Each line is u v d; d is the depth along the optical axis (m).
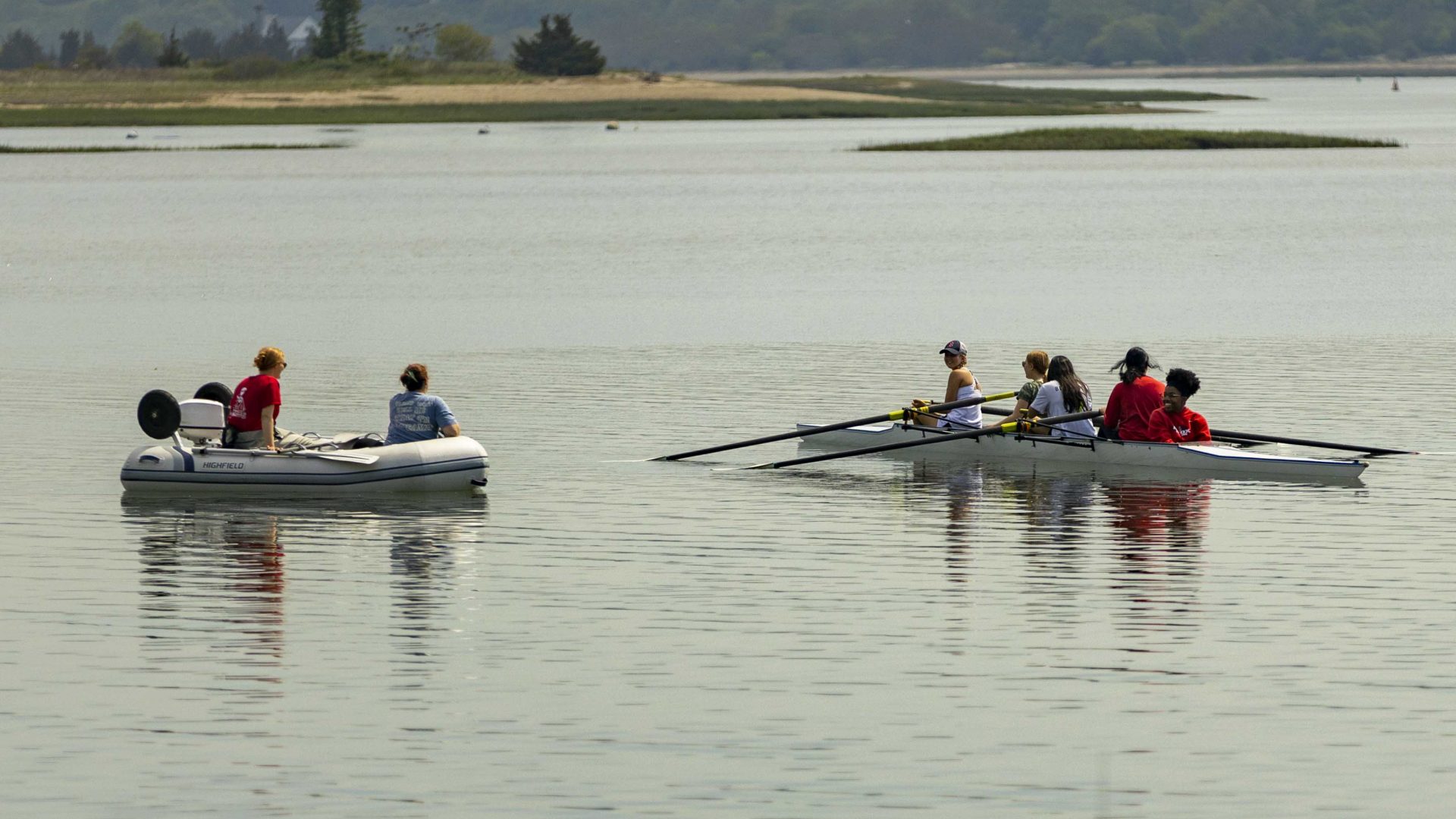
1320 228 191.50
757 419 82.00
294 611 50.25
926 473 70.56
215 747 39.91
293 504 64.31
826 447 75.62
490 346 107.06
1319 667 44.91
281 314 124.19
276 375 67.06
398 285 142.75
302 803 37.00
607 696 43.09
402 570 54.94
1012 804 36.91
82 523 61.12
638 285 141.25
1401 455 72.38
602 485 67.81
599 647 46.88
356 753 39.56
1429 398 85.12
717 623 48.97
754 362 99.62
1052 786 37.72
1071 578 53.50
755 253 168.75
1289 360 98.06
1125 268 152.25
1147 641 47.09
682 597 51.72
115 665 45.41
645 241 181.50
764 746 39.94
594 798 37.25
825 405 85.44
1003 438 73.00
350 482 65.62
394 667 45.25
